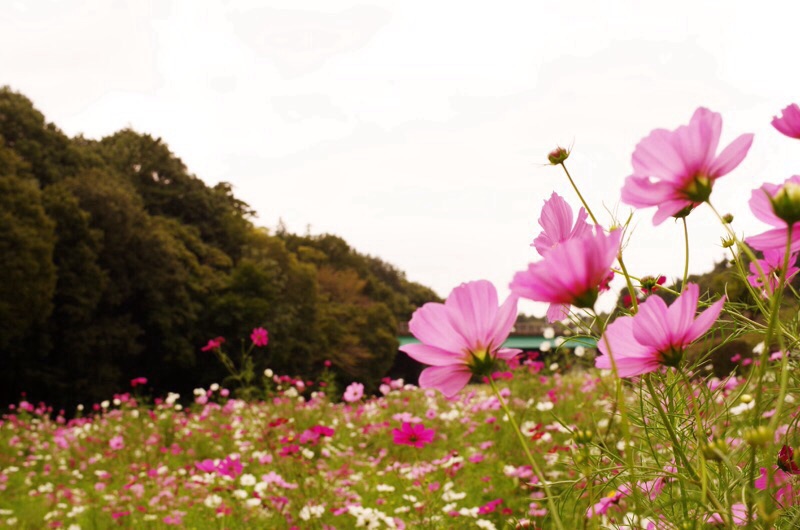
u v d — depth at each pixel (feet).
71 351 72.54
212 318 94.32
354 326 149.18
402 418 15.10
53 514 13.62
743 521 1.85
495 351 2.04
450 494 10.18
